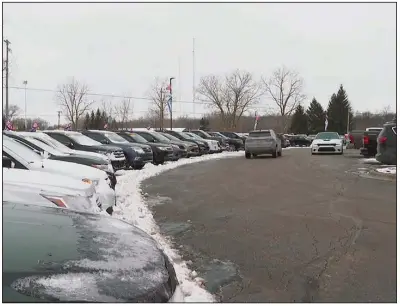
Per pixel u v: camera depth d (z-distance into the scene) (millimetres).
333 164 17984
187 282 4090
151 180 12992
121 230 2781
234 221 6922
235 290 3973
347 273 4367
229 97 65750
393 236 5770
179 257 5031
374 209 7688
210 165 18578
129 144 15367
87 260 2045
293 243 5516
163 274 2184
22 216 2701
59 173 5977
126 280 1953
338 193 9680
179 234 6145
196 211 7879
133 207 8086
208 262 4844
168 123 66188
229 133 36406
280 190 10344
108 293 1798
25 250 2033
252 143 23000
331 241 5566
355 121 86500
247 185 11453
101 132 16062
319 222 6660
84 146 12961
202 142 26672
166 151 18406
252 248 5348
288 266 4633
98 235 2514
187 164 19234
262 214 7426
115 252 2262
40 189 4586
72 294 1717
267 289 3990
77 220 2818
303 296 3807
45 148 9289
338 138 26656
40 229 2441
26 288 1683
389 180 12070
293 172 14805
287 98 74500
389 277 4230
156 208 8242
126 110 67188
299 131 83625
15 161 5906
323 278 4242
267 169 16156
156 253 2463
